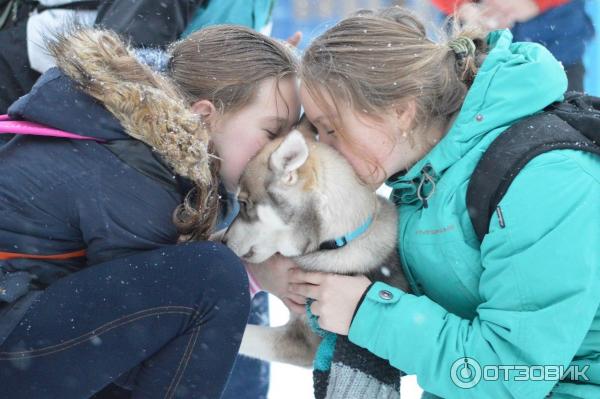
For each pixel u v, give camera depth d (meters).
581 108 2.48
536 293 2.18
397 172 2.60
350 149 2.55
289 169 2.60
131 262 2.27
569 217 2.16
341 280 2.49
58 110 2.29
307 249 2.73
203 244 2.31
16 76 3.45
